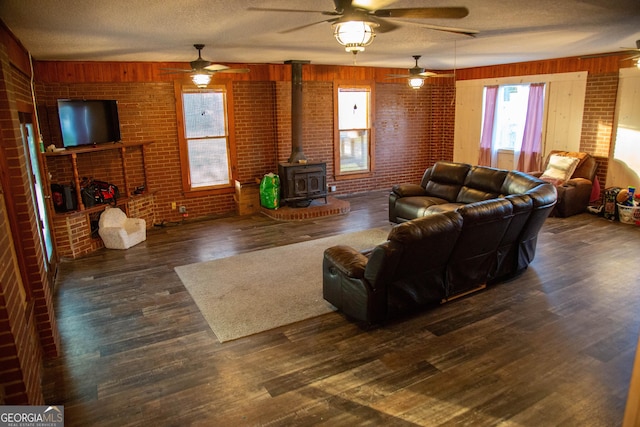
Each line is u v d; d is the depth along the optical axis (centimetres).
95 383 278
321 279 438
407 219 598
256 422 239
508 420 235
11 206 285
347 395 259
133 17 323
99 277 454
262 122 722
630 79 620
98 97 596
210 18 335
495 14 348
